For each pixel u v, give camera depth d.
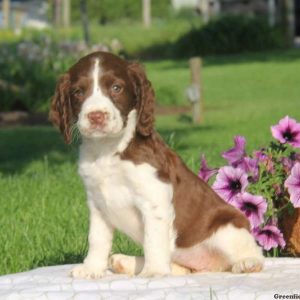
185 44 35.62
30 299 4.76
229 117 19.56
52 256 7.44
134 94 5.54
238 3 46.91
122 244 7.43
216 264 5.71
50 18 63.53
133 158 5.36
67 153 15.60
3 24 65.88
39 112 21.50
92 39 39.09
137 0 64.88
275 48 35.09
